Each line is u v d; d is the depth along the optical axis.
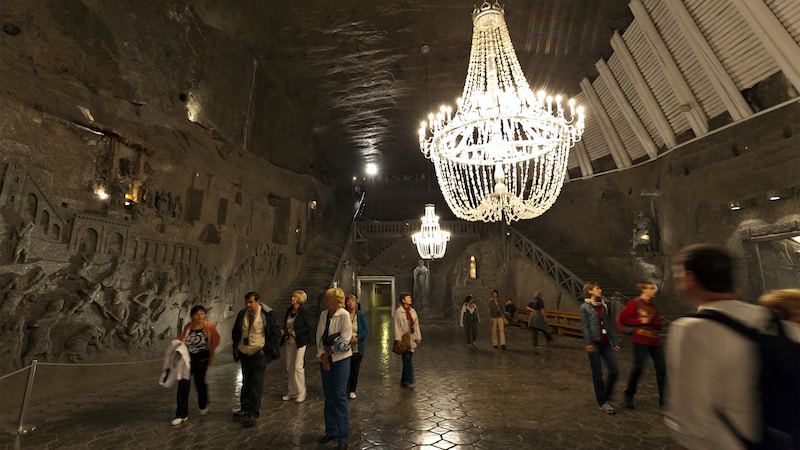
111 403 5.16
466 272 17.06
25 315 5.18
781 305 1.93
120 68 8.01
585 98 13.73
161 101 9.07
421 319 17.61
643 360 4.62
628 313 4.77
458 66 13.84
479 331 13.12
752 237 8.59
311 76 14.28
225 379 6.56
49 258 5.56
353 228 19.42
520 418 4.45
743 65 8.38
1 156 5.07
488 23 5.80
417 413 4.66
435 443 3.76
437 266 20.00
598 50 11.83
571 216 15.84
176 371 4.42
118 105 7.60
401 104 16.53
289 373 5.32
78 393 5.65
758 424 1.16
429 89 15.34
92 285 6.06
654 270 11.80
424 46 12.63
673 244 11.13
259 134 13.70
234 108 12.16
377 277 19.67
